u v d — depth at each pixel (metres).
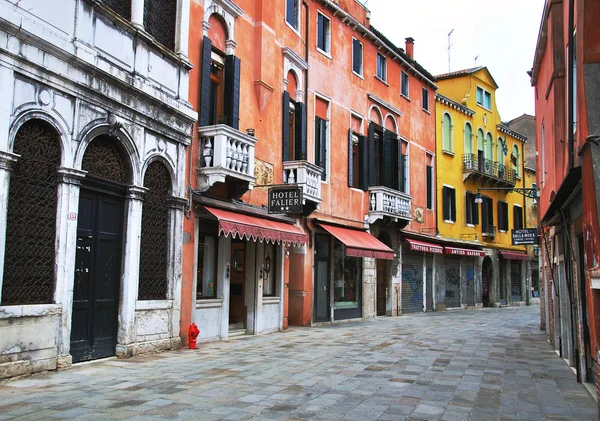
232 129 12.19
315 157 17.89
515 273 35.75
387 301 22.66
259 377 8.48
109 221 9.68
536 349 12.83
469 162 29.86
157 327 10.68
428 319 21.42
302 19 17.39
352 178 19.94
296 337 14.09
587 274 6.84
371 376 8.88
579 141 7.05
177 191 11.37
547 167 13.27
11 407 6.19
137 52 10.19
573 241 9.02
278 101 15.62
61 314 8.35
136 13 10.20
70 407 6.28
